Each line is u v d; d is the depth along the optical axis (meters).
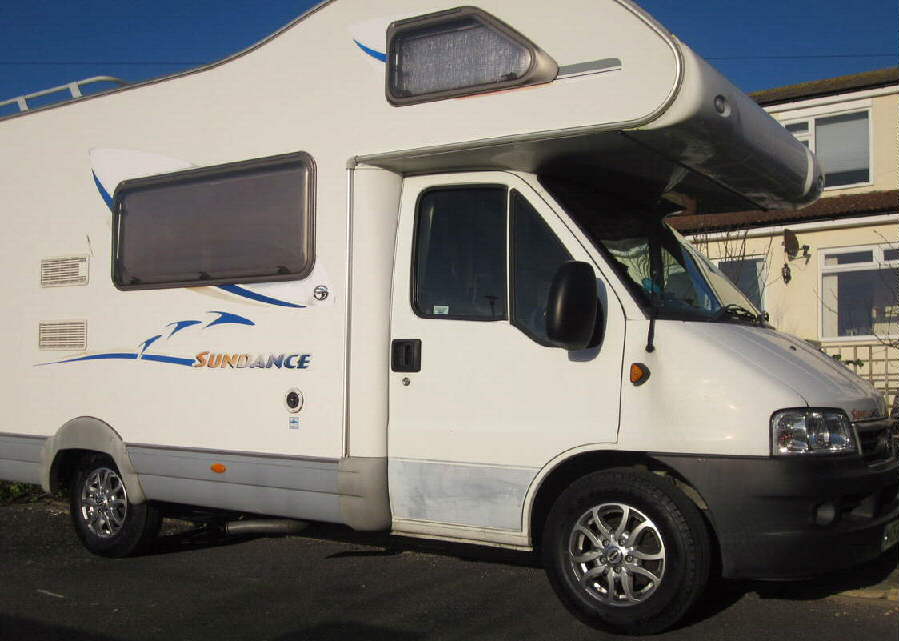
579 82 4.80
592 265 4.86
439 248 5.31
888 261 14.05
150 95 6.53
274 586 5.94
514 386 4.95
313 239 5.60
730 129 4.80
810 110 16.25
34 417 6.93
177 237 6.27
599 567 4.75
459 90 5.14
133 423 6.35
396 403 5.29
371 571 6.25
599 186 5.55
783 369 4.66
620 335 4.74
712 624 4.89
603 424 4.71
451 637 4.85
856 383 5.07
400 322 5.32
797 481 4.36
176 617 5.33
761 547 4.41
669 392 4.60
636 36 4.67
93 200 6.78
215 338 5.99
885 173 15.64
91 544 6.75
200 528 7.42
